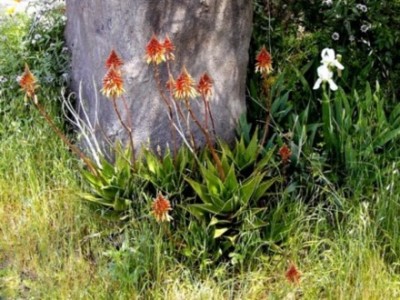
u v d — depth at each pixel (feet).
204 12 10.27
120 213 10.00
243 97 11.20
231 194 9.45
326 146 10.77
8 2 17.07
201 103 10.53
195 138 10.61
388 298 8.87
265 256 9.61
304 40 12.53
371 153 10.36
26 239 10.27
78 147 11.44
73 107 12.40
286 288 9.04
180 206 9.66
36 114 12.09
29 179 11.01
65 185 10.78
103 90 9.43
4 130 11.93
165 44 9.41
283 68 12.29
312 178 10.34
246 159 10.07
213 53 10.53
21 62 13.03
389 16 12.42
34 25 13.64
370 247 9.38
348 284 8.98
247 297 9.17
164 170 9.91
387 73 12.28
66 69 12.78
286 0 12.66
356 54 12.29
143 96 10.46
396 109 11.02
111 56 9.38
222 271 9.37
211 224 9.37
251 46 12.26
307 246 9.63
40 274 9.61
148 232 9.53
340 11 12.16
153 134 10.59
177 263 9.50
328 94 11.24
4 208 10.90
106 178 9.95
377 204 9.84
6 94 12.70
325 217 9.84
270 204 10.11
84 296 9.16
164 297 9.09
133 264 9.41
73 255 9.82
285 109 11.24
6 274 9.80
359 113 10.92
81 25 11.69
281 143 10.46
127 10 10.23
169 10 10.16
